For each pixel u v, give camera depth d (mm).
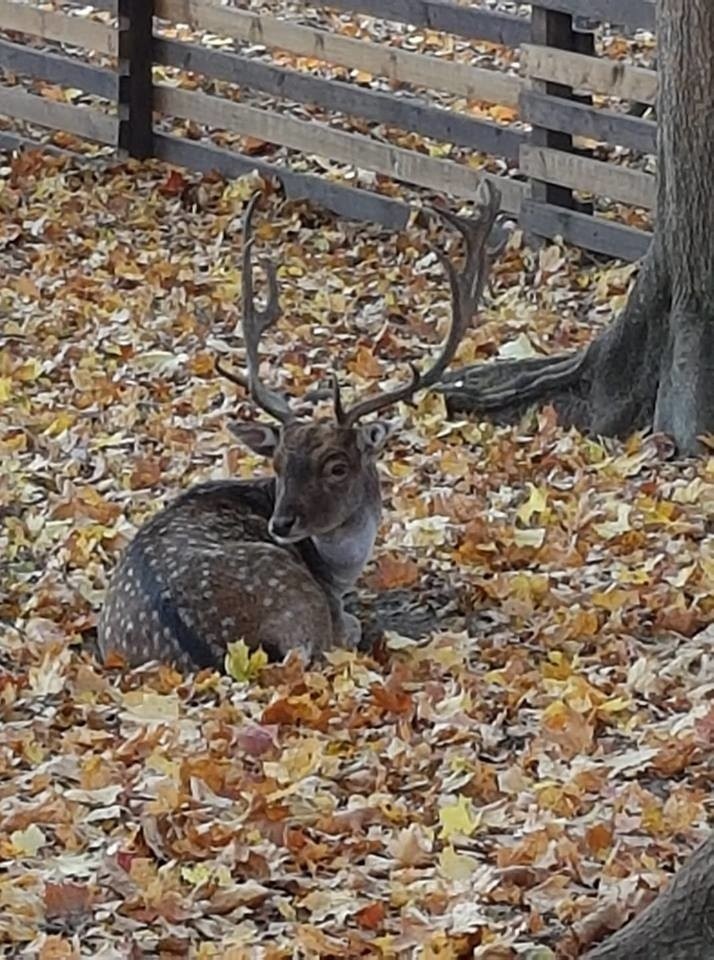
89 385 10680
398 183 13281
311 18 15758
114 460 9625
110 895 5836
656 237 9516
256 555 7555
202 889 5809
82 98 15336
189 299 11750
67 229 13000
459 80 12203
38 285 12164
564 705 6852
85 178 13820
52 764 6652
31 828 6156
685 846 5934
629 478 9156
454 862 5887
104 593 8211
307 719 6910
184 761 6520
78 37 14109
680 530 8500
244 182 13188
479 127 12203
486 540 8438
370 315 11375
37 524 8914
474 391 10086
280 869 5953
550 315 11125
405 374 10453
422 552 8461
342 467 7691
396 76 12500
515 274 11695
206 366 10742
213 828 6129
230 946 5539
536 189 11930
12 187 13828
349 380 10438
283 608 7465
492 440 9727
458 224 8211
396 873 5883
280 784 6414
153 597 7457
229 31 13344
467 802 6207
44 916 5734
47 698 7242
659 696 7066
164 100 13859
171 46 13734
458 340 8086
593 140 11781
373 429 7848
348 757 6672
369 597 8172
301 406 10070
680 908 5184
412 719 6918
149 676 7340
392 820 6219
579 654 7500
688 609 7707
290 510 7629
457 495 8953
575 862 5816
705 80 9102
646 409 9648
